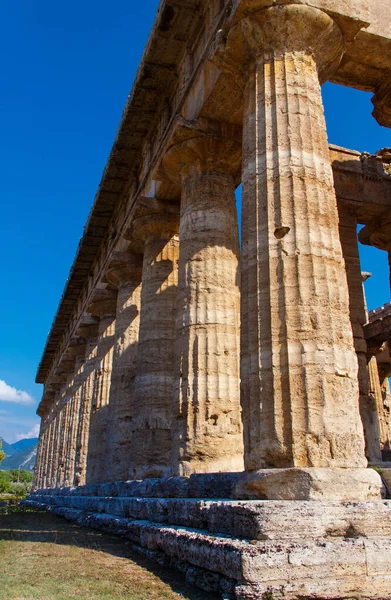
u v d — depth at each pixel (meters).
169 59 14.34
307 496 6.68
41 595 6.04
